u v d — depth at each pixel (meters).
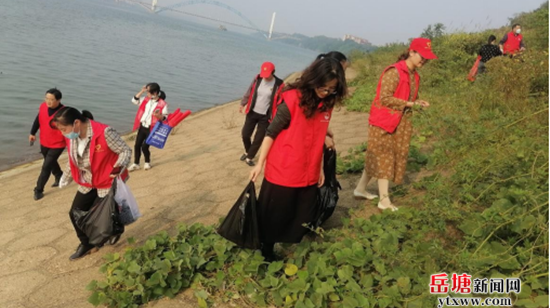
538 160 3.93
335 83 2.95
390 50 21.30
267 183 3.22
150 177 6.78
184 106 15.52
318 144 3.18
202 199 5.39
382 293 2.84
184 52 39.25
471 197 3.79
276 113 3.11
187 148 9.06
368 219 4.05
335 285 2.98
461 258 2.92
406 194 4.51
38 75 15.48
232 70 32.12
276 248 3.72
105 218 3.73
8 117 10.54
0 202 6.28
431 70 11.04
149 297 3.26
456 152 4.67
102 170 3.83
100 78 17.14
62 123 3.56
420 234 3.34
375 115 4.10
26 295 3.60
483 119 6.14
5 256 4.36
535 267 2.78
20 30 27.67
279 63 55.44
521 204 3.18
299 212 3.32
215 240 3.73
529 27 17.59
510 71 6.84
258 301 3.03
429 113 5.28
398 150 4.12
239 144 8.80
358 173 5.46
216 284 3.25
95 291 3.40
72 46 25.53
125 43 34.78
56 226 5.04
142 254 3.60
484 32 14.90
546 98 6.21
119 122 11.59
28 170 7.86
